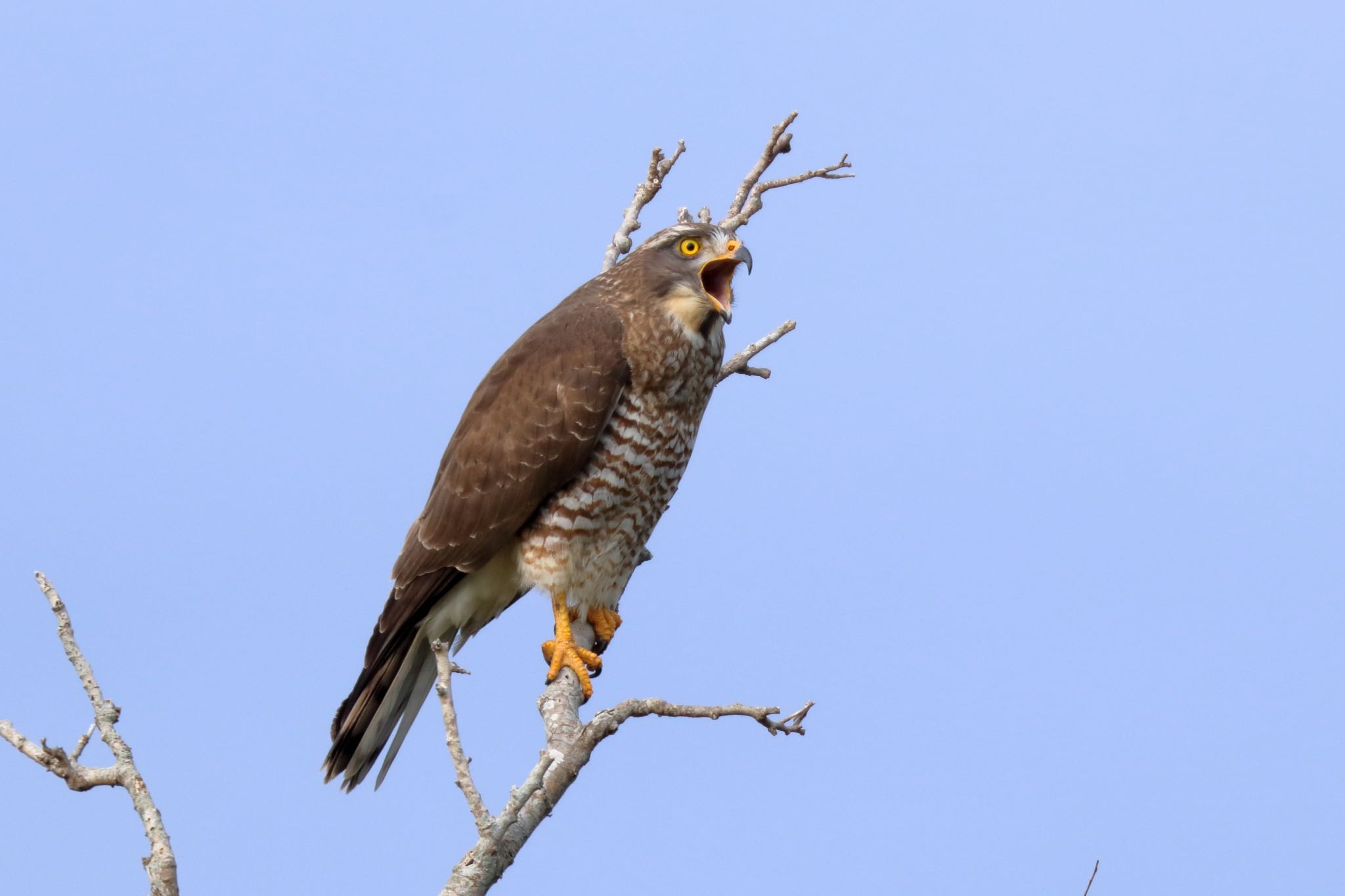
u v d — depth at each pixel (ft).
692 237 37.14
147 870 21.24
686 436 38.01
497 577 38.27
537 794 24.62
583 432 36.45
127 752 22.20
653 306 36.91
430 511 37.68
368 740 37.45
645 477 37.32
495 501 36.73
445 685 20.77
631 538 37.86
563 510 36.73
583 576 37.11
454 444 38.06
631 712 25.96
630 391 36.81
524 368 37.45
